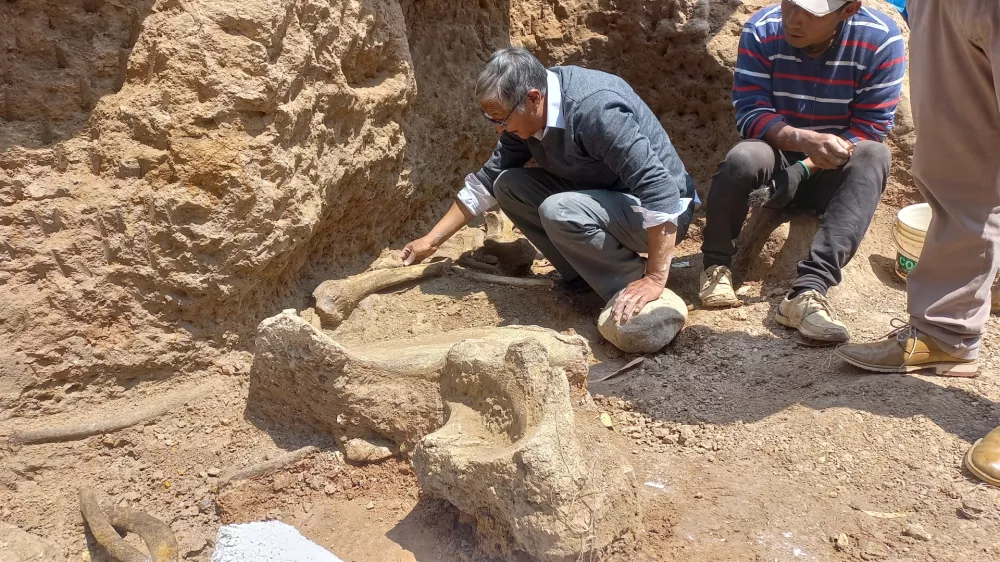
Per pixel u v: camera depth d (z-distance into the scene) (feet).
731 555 7.40
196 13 8.85
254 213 9.33
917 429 8.79
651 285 10.94
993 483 7.88
